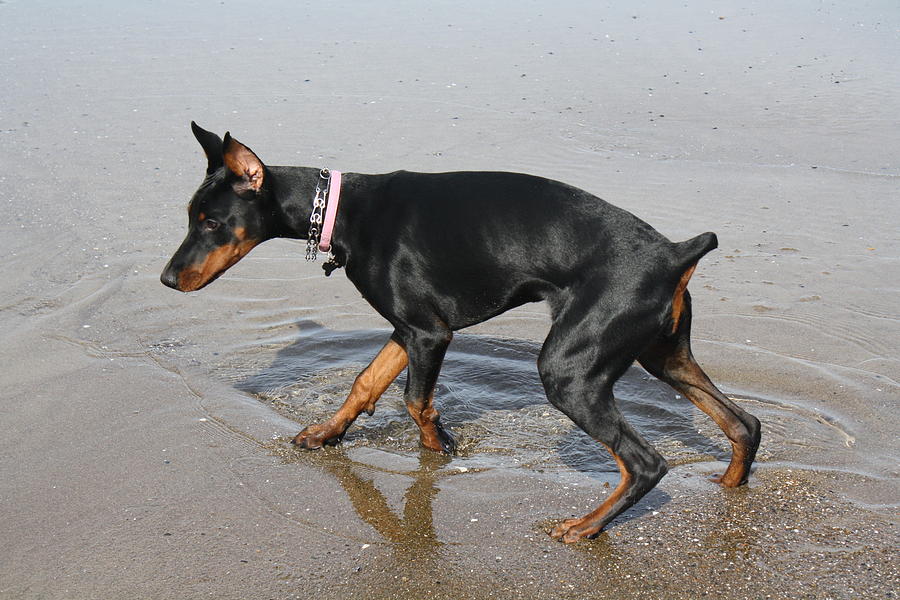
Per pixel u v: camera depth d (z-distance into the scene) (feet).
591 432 13.42
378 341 20.47
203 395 18.12
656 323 13.24
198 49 45.83
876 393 17.72
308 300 22.59
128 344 20.25
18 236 25.88
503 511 14.39
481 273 14.30
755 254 24.40
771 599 12.14
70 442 16.39
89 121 35.78
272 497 14.83
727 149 32.32
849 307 21.47
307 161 30.66
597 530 13.46
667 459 15.88
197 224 15.26
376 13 52.70
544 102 37.27
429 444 16.19
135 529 13.92
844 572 12.59
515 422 17.25
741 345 19.90
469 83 39.78
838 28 47.29
